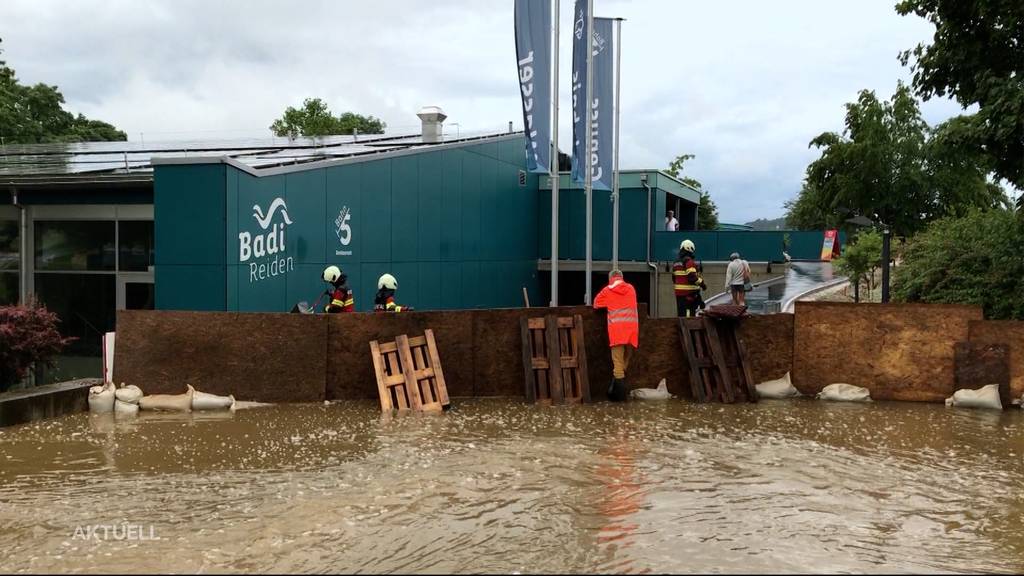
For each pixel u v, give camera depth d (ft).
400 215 70.28
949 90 56.18
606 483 24.95
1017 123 48.73
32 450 29.35
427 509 22.17
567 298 118.93
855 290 78.74
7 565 17.99
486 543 19.49
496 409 38.60
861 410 38.96
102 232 55.26
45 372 54.70
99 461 27.71
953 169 101.81
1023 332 40.09
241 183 45.73
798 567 18.08
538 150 64.44
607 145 76.74
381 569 17.81
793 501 23.30
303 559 18.39
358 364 40.19
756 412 38.24
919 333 41.65
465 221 86.63
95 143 81.05
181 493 23.73
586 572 17.66
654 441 31.27
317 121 201.98
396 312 40.63
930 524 21.42
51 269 56.13
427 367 39.86
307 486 24.47
